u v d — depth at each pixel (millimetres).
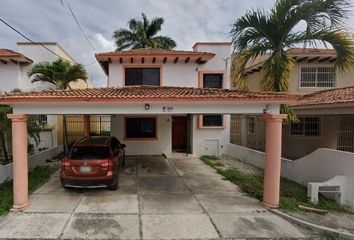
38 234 4766
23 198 5895
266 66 8164
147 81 13273
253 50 8117
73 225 5141
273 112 6438
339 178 6414
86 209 5965
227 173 9594
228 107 6418
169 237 4777
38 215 5590
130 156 13234
